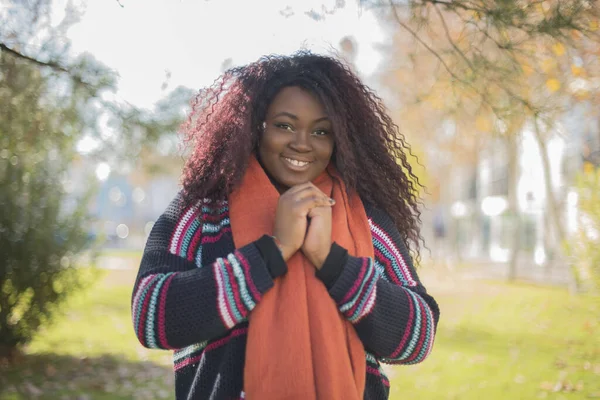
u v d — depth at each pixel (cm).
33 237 646
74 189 693
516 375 606
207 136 169
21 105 489
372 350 159
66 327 874
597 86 381
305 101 162
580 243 612
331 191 169
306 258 152
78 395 548
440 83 402
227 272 142
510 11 318
